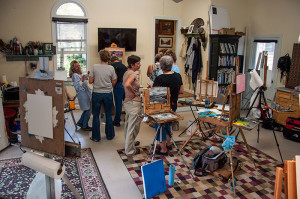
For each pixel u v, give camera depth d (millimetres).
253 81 4160
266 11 5863
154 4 6594
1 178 2951
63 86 1871
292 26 5297
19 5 5398
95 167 3268
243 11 6316
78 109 5957
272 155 3779
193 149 3855
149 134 4488
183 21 6918
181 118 3074
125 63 6574
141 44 6652
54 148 2002
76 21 5863
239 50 6395
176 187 2867
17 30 5473
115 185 2895
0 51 5367
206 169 3119
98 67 3781
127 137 3533
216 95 4180
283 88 5152
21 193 2688
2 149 3658
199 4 6254
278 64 5453
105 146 3912
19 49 5418
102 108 4102
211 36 5926
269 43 5871
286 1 5379
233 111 3279
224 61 6090
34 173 3086
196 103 4059
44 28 5668
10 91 4066
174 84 3369
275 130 4875
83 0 5875
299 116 4641
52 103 1940
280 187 1685
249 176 3143
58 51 5895
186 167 3309
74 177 3025
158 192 2711
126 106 3488
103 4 6070
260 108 4180
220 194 2760
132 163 3396
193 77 6441
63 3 5727
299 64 4930
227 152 3529
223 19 6023
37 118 2045
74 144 1965
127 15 6355
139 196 2713
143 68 6793
